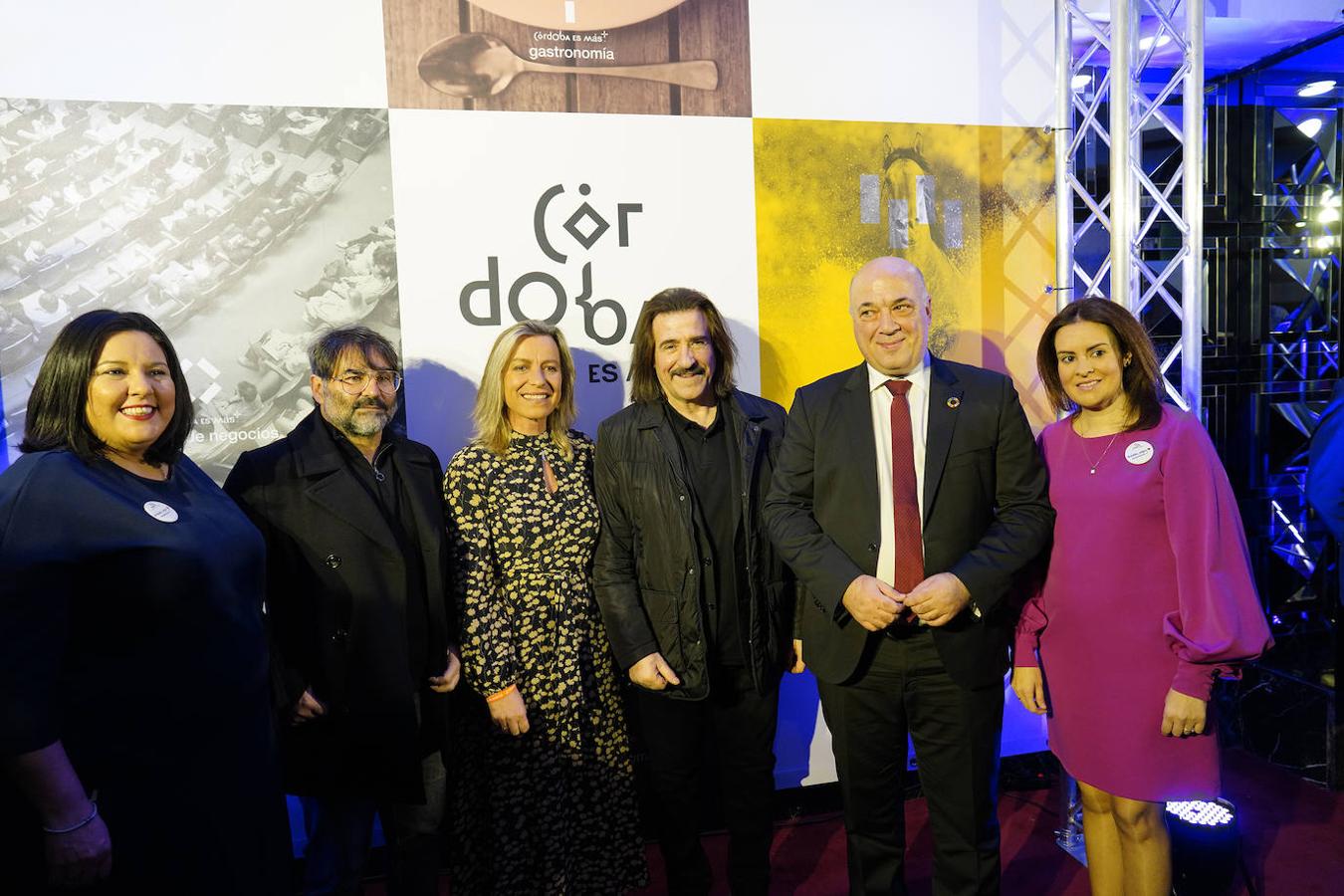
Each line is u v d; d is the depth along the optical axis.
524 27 2.66
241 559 1.57
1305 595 3.76
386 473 2.01
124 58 2.39
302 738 1.87
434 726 2.02
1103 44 2.87
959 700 1.99
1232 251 3.70
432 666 2.00
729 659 2.18
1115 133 2.71
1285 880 2.51
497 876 2.07
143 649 1.40
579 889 2.22
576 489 2.18
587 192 2.75
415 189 2.62
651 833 2.91
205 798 1.47
